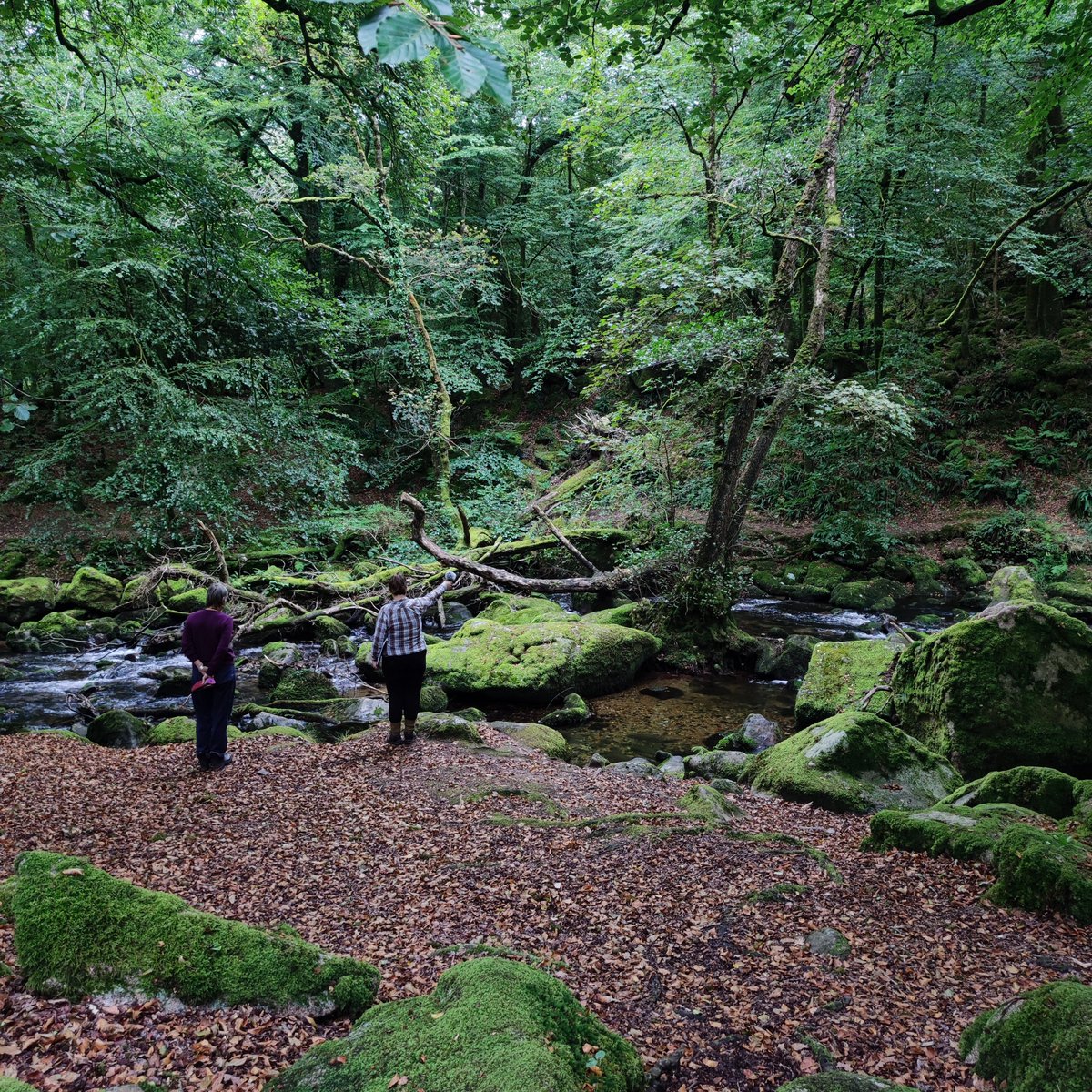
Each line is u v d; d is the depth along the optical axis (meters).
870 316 23.72
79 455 16.12
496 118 24.20
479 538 16.81
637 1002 3.13
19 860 3.39
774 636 12.93
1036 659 6.94
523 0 5.17
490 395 27.34
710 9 5.18
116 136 9.31
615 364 12.83
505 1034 2.36
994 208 17.56
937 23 5.05
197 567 16.06
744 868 4.47
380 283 24.58
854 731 6.50
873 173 17.19
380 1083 2.22
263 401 15.23
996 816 4.88
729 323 10.96
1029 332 21.47
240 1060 2.54
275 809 5.36
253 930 3.11
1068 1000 2.51
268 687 10.51
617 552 15.11
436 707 9.38
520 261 27.42
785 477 19.03
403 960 3.39
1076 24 5.00
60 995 2.79
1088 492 16.72
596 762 7.76
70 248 14.68
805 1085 2.45
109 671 11.54
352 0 1.38
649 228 14.31
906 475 18.39
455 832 5.05
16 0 7.45
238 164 15.43
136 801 5.45
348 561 17.53
